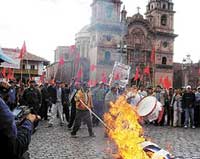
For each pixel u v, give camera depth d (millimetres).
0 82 4254
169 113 20156
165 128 18375
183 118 19734
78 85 13641
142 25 74688
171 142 12859
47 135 13742
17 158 3307
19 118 3836
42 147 10844
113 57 69875
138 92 19109
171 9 78000
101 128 16703
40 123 18531
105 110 15758
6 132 2938
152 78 74562
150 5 79188
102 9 70438
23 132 3482
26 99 14945
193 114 19047
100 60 69062
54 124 18156
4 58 3297
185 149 11273
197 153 10547
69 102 19312
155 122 19984
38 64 66438
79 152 10039
